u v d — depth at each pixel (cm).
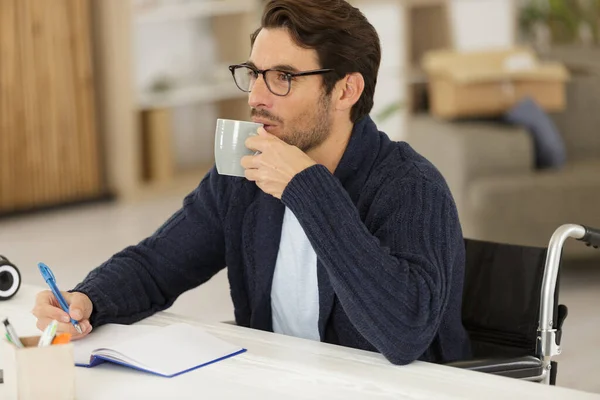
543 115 564
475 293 242
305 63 211
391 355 185
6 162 712
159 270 234
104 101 775
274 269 228
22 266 575
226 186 236
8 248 622
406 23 876
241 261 236
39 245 630
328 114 216
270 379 176
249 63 215
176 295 238
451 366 187
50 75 731
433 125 584
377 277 189
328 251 192
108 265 228
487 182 534
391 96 912
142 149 803
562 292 530
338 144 222
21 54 712
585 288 536
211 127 895
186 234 238
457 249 217
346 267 191
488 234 530
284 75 211
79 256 600
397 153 221
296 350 192
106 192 776
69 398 161
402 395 167
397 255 199
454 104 583
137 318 221
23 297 233
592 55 635
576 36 973
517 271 238
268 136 199
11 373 161
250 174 200
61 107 741
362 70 217
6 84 705
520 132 550
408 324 186
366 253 190
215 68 862
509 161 546
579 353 433
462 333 229
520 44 983
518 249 239
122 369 182
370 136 223
